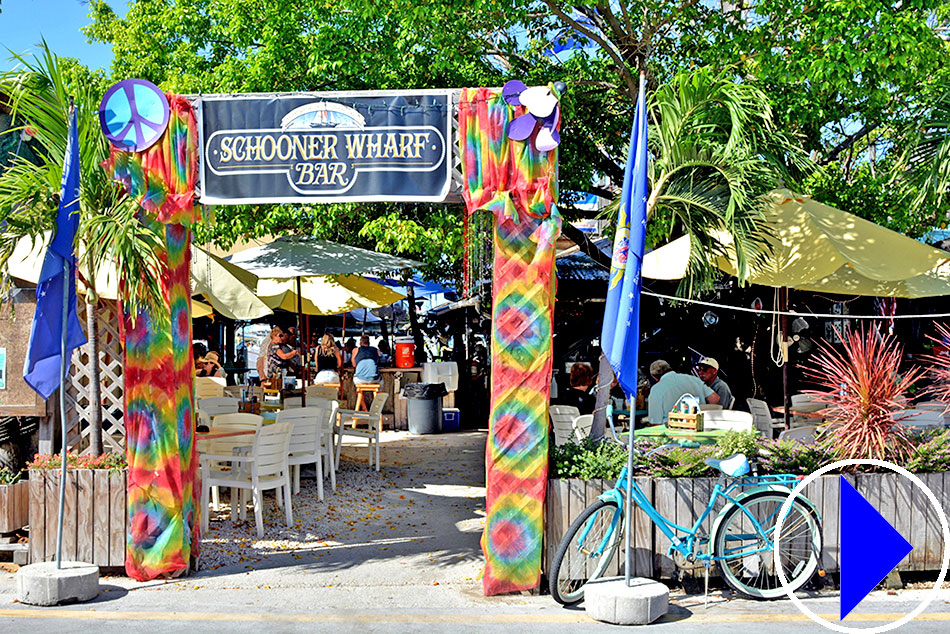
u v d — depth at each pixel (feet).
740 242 25.70
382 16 39.22
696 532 21.18
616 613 19.43
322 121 22.71
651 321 52.11
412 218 41.39
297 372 52.01
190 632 18.89
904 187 35.60
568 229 44.70
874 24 35.53
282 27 41.19
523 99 22.03
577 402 48.19
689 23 43.16
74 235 22.04
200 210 23.40
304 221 43.14
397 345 56.75
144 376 22.63
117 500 22.72
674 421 27.53
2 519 23.39
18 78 23.49
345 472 37.83
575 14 43.62
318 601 21.12
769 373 45.27
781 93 38.78
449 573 23.48
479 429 54.39
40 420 26.35
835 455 22.44
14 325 26.12
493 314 22.02
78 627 19.11
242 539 26.68
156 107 22.57
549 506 21.84
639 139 20.94
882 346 23.27
